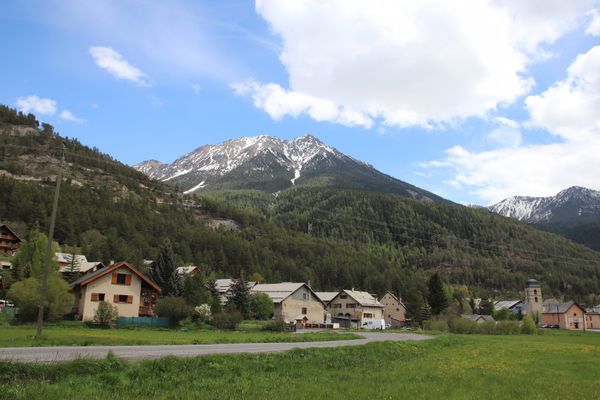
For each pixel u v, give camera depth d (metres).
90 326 55.66
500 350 40.16
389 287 175.25
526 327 88.81
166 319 61.69
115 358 18.91
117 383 16.38
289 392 16.38
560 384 21.08
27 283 54.34
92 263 101.00
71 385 15.41
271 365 22.19
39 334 32.88
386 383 19.30
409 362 28.23
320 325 96.62
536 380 22.06
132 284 66.25
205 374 19.12
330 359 26.19
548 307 153.12
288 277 169.38
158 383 16.81
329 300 123.19
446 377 21.80
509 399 17.08
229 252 171.12
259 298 92.38
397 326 131.00
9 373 15.77
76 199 189.25
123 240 147.00
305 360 24.88
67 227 152.00
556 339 66.31
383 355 30.81
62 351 23.58
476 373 23.86
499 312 147.62
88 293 62.91
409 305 135.62
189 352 25.17
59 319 58.22
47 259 34.53
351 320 117.94
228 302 87.75
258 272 156.88
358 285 179.88
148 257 146.75
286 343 37.50
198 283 77.88
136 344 30.78
